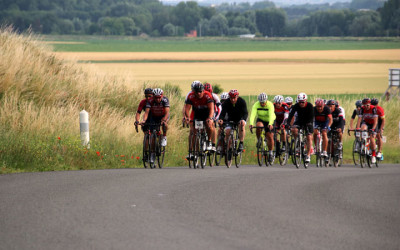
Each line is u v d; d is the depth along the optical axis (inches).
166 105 1471.5
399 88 5083.7
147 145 1473.9
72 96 2105.1
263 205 845.8
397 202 898.7
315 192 997.2
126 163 1616.6
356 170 1617.9
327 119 1770.4
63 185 1031.6
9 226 685.3
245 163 2033.7
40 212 769.6
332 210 817.5
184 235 649.0
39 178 1144.2
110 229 673.6
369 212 807.7
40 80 2059.5
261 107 1673.2
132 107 2256.4
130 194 928.9
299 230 682.2
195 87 1398.9
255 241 625.9
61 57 2389.3
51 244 605.3
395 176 1325.0
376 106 1882.4
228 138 1542.8
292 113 1675.7
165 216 752.3
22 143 1489.9
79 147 1568.7
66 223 703.1
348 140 2822.3
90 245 601.9
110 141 1750.7
